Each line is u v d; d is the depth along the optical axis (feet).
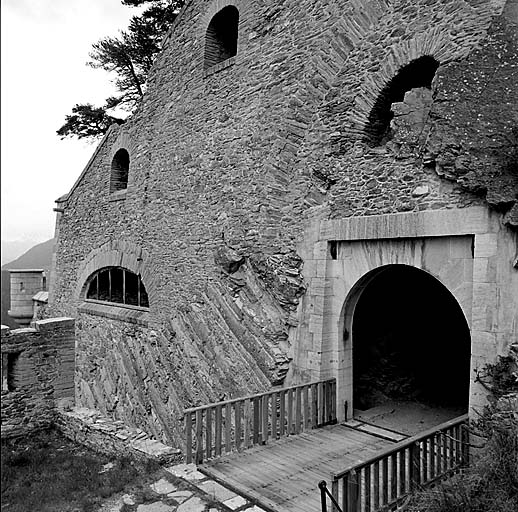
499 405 15.12
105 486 18.98
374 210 20.27
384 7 21.09
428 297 27.78
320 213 22.48
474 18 18.03
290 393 20.75
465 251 17.39
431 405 25.62
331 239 21.89
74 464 26.53
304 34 24.18
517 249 15.66
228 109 28.63
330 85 22.88
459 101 17.30
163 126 34.96
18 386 38.68
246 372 24.88
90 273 43.96
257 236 25.34
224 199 28.40
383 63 20.76
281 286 23.49
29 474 26.05
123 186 42.42
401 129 19.39
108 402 37.09
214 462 18.45
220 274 27.96
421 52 19.45
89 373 40.65
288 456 18.76
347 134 21.71
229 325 26.55
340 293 21.93
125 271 39.24
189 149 31.99
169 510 15.81
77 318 43.73
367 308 26.37
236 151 27.71
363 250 20.93
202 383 27.55
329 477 17.01
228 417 19.31
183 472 18.03
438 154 17.49
